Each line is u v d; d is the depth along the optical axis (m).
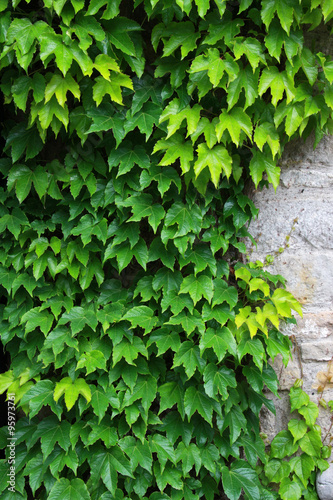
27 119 2.48
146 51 2.55
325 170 2.59
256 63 2.35
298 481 2.62
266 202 2.59
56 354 2.45
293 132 2.46
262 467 2.63
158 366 2.54
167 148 2.40
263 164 2.48
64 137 2.47
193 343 2.50
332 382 2.63
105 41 2.35
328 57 2.48
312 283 2.61
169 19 2.35
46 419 2.50
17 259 2.50
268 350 2.51
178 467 2.53
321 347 2.62
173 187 2.49
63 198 2.47
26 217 2.48
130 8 2.54
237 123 2.38
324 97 2.45
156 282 2.49
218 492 2.59
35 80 2.33
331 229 2.59
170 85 2.42
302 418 2.63
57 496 2.44
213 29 2.36
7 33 2.28
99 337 2.51
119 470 2.44
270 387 2.54
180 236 2.44
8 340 2.52
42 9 2.43
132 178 2.46
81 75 2.37
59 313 2.50
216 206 2.56
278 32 2.38
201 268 2.46
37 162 2.54
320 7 2.40
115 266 2.49
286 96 2.47
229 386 2.53
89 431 2.49
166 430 2.52
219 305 2.51
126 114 2.41
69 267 2.48
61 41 2.29
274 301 2.49
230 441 2.54
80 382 2.46
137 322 2.45
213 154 2.39
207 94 2.43
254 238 2.61
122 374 2.48
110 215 2.54
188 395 2.49
